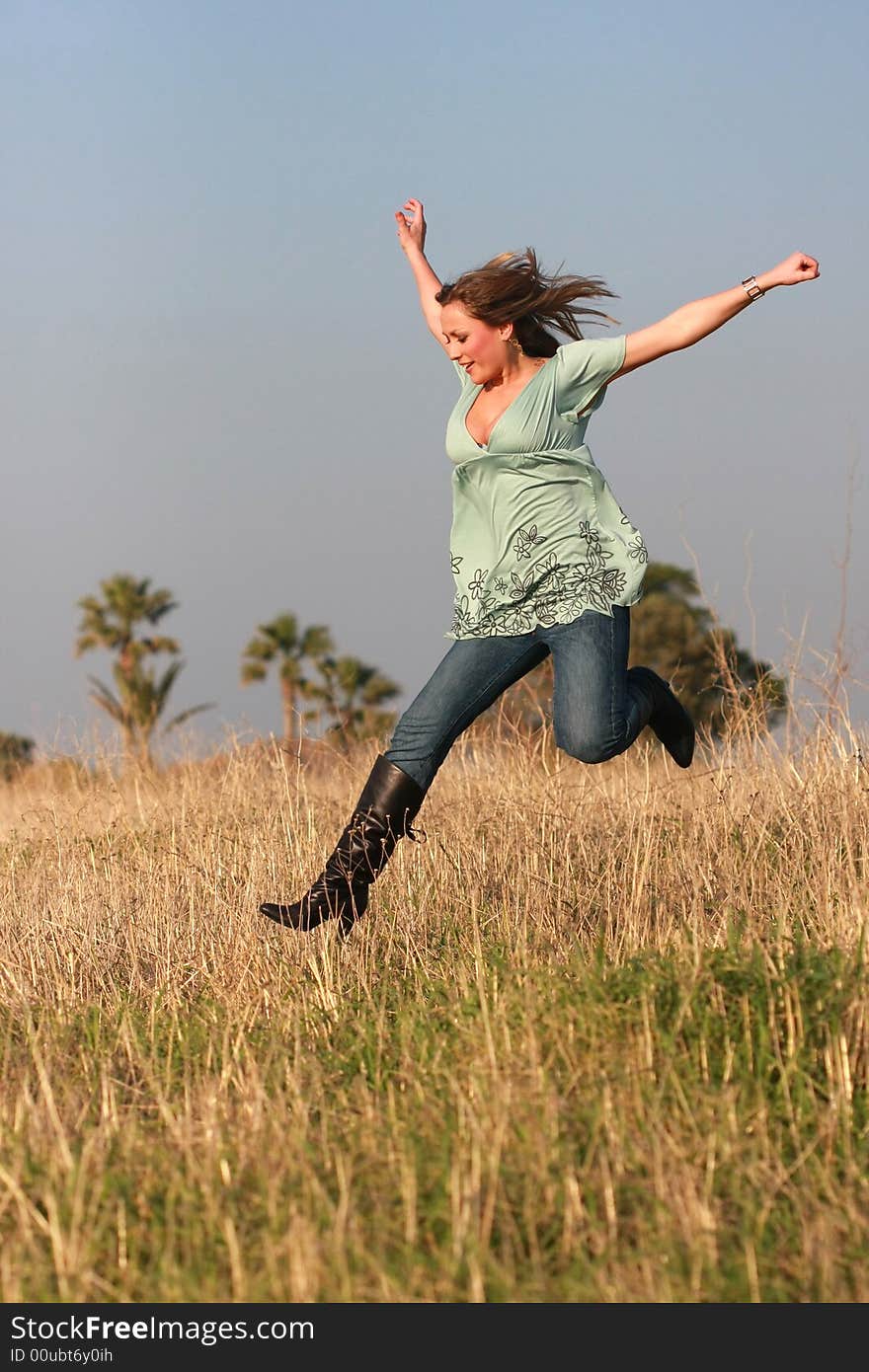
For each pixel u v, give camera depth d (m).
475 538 6.01
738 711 8.09
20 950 6.88
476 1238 3.53
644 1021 4.46
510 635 5.96
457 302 5.74
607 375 5.79
